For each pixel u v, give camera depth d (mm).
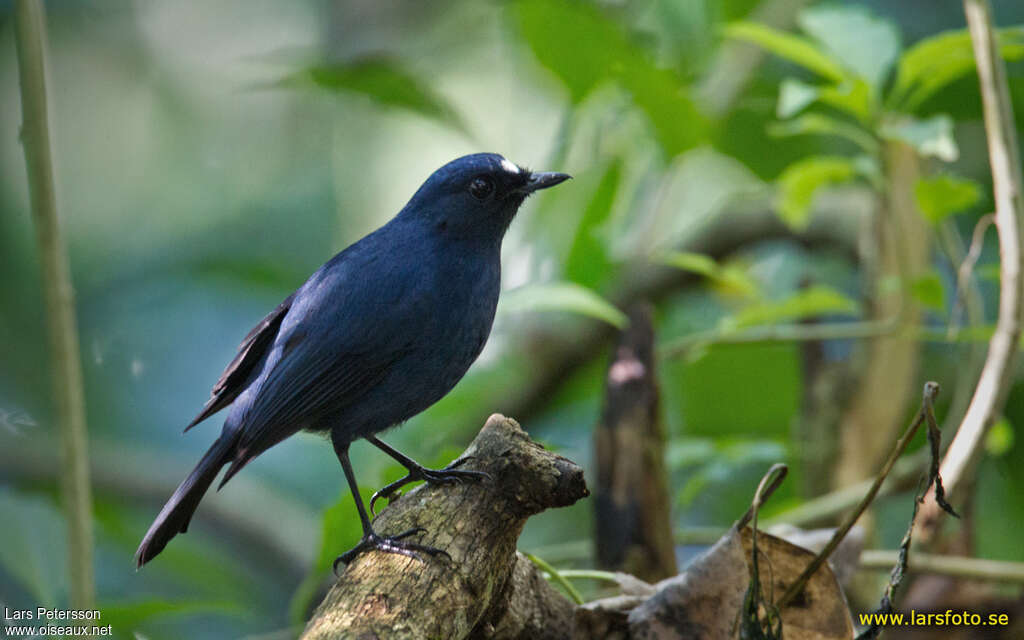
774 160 13031
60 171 16062
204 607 8242
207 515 14352
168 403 15734
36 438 14164
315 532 14492
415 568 6004
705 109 12305
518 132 14039
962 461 8086
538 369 15000
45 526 11195
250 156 16312
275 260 15711
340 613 5777
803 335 10320
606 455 8734
